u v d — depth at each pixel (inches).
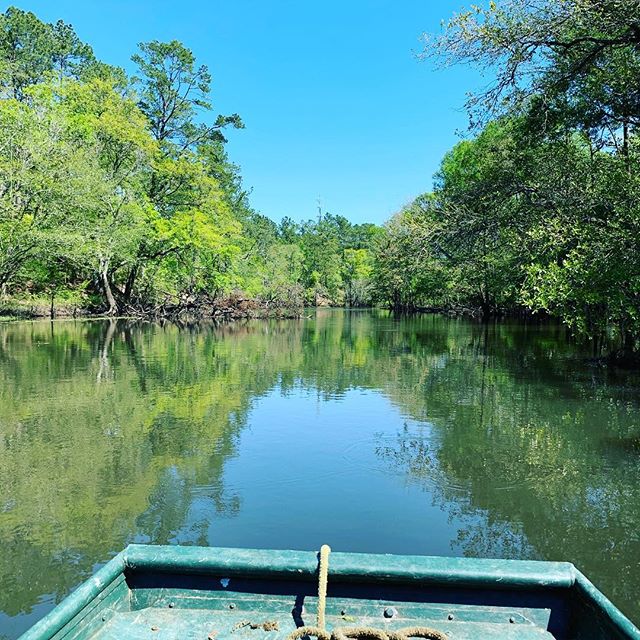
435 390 484.7
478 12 427.5
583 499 239.9
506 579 91.0
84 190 968.3
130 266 1428.4
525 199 554.3
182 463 282.8
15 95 1309.1
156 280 1515.7
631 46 431.5
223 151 1903.3
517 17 423.8
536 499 239.8
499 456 297.4
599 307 620.7
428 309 2213.3
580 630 88.5
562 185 537.6
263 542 198.8
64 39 1644.9
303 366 626.5
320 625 84.8
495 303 1657.2
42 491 244.7
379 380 535.8
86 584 87.0
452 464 283.9
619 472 273.1
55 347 762.8
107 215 1164.5
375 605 93.7
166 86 1423.5
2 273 968.9
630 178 454.9
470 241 589.9
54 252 956.6
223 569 94.4
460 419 378.6
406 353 762.8
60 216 978.1
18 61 1457.9
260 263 1947.6
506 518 221.0
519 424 365.4
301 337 1016.2
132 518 217.9
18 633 147.5
